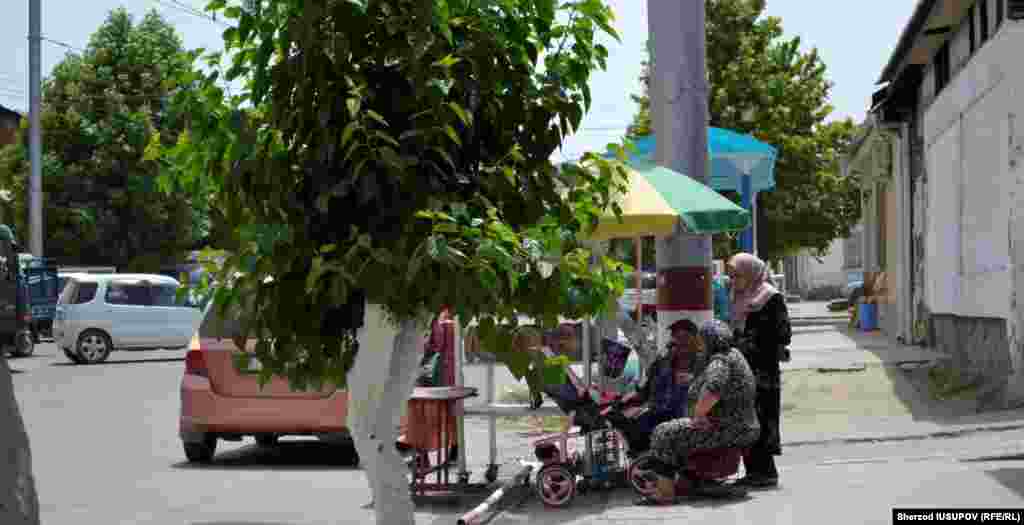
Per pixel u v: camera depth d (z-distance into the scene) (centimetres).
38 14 4200
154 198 5431
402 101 528
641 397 1063
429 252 488
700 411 983
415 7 520
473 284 498
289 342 546
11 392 421
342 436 1365
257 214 540
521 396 2056
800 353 2611
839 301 5434
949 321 2278
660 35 1166
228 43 552
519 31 554
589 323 1165
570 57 569
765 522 874
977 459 1142
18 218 5481
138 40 5528
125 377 2755
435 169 521
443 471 1290
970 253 1948
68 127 5428
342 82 523
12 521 411
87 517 1059
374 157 512
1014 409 1538
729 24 4603
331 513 1072
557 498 1023
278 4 529
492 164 547
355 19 520
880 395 1806
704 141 1169
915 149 2758
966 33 2005
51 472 1339
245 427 1359
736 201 2489
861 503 927
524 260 533
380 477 550
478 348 561
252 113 553
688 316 1166
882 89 2859
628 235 1050
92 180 5434
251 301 533
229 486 1232
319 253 519
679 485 1007
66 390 2417
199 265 565
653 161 1184
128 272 5525
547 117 556
